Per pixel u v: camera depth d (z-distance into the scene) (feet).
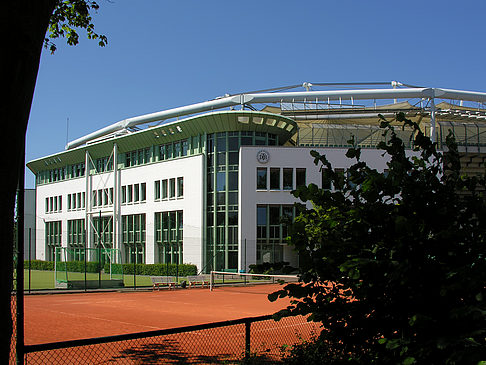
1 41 11.65
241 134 147.02
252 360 21.58
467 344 10.51
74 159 208.74
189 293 97.19
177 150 163.02
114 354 29.76
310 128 170.91
